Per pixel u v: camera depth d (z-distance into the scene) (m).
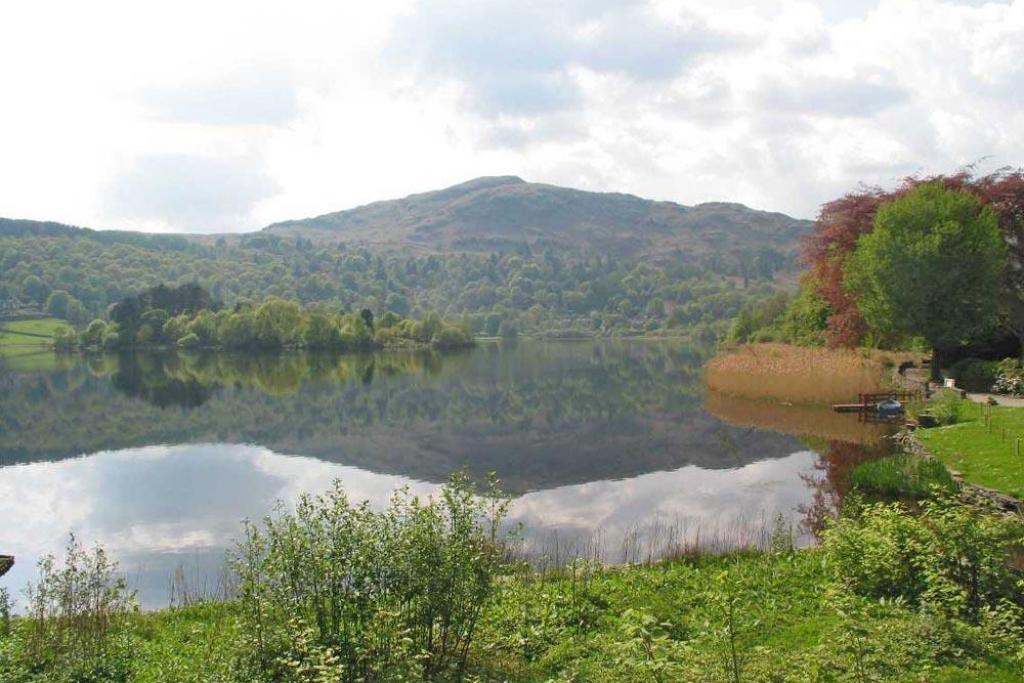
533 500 27.02
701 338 183.75
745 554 16.75
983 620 10.57
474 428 45.66
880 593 12.40
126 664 10.85
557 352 131.25
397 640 9.17
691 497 26.45
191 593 18.09
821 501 24.44
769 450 33.72
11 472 34.38
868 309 41.31
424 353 126.19
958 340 40.00
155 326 129.00
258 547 10.23
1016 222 44.88
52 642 10.95
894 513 13.16
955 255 37.81
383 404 57.59
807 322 70.12
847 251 47.75
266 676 9.15
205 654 10.78
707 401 52.31
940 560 11.45
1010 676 9.17
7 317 156.88
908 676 9.14
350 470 34.25
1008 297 44.47
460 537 10.12
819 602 12.59
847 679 8.93
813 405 44.66
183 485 31.44
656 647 9.14
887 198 48.00
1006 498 19.16
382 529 10.27
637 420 46.25
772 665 9.15
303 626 9.52
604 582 14.35
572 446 38.69
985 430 27.16
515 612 12.23
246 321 122.94
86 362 104.69
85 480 32.56
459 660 10.02
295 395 63.91
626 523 23.34
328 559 9.92
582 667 10.25
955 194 40.62
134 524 25.50
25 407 57.12
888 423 37.41
